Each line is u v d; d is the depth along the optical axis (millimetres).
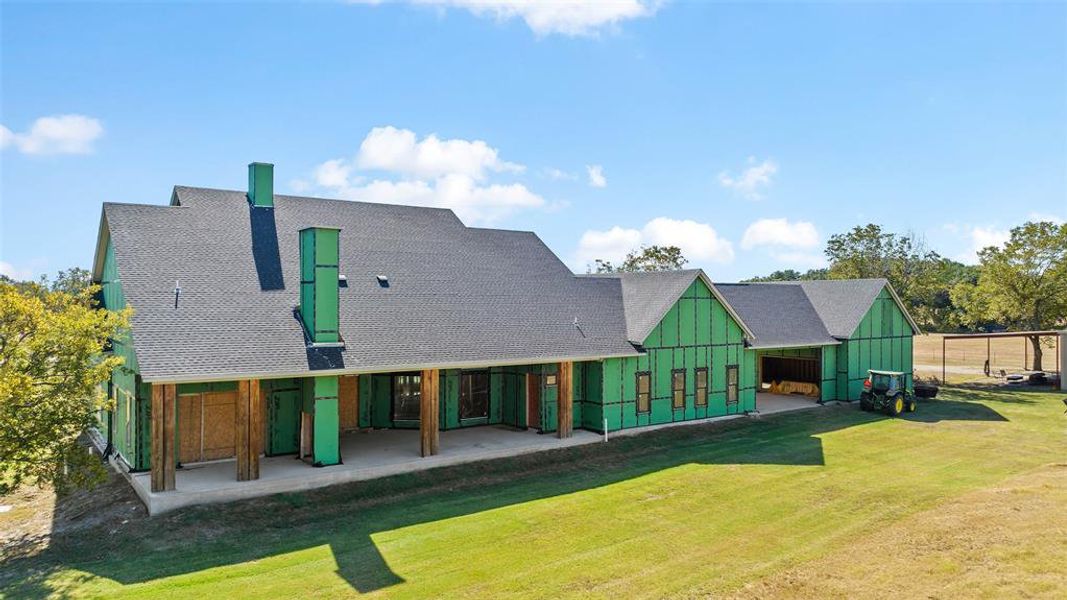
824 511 16188
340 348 18859
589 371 24391
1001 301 43750
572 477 19438
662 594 11742
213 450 19500
